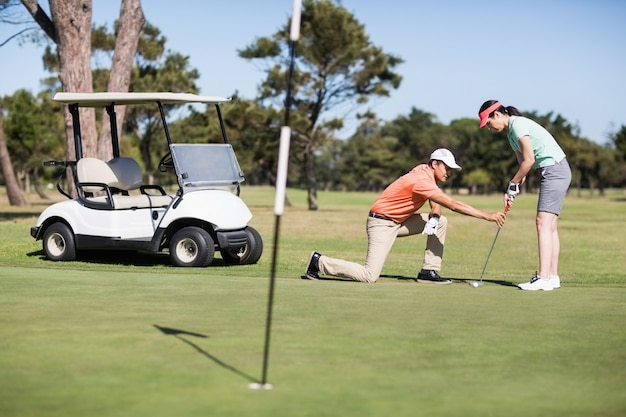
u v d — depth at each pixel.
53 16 22.92
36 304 7.53
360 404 4.20
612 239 26.41
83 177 13.59
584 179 138.62
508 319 6.99
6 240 17.34
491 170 146.38
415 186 9.95
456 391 4.52
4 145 44.94
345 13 47.31
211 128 49.06
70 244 13.50
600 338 6.15
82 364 5.01
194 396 4.30
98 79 45.28
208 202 13.01
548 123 135.50
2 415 3.94
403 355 5.43
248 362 5.11
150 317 6.79
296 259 15.05
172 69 47.66
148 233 13.08
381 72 49.12
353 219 35.94
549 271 9.51
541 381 4.80
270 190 147.38
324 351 5.50
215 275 10.80
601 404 4.30
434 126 168.62
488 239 25.34
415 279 10.78
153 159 89.75
